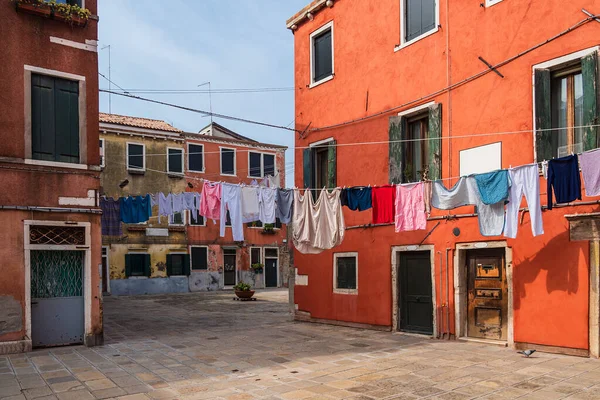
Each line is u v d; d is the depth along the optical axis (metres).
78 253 10.00
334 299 12.74
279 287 31.23
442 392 6.02
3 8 9.41
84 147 10.10
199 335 11.06
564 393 5.84
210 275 28.70
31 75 9.67
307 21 14.32
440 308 10.01
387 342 9.73
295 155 14.47
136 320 14.36
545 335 8.14
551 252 8.12
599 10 7.68
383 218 9.22
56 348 9.48
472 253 9.66
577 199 7.13
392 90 11.42
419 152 10.95
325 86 13.49
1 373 7.42
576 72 8.20
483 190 7.92
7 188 9.22
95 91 10.38
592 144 7.63
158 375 7.16
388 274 11.23
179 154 28.05
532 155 8.50
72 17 9.96
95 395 6.16
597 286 7.47
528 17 8.70
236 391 6.22
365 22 12.28
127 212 10.72
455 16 10.02
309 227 10.09
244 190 9.45
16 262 9.18
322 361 7.96
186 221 28.16
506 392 5.96
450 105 10.04
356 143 12.33
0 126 9.25
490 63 9.30
